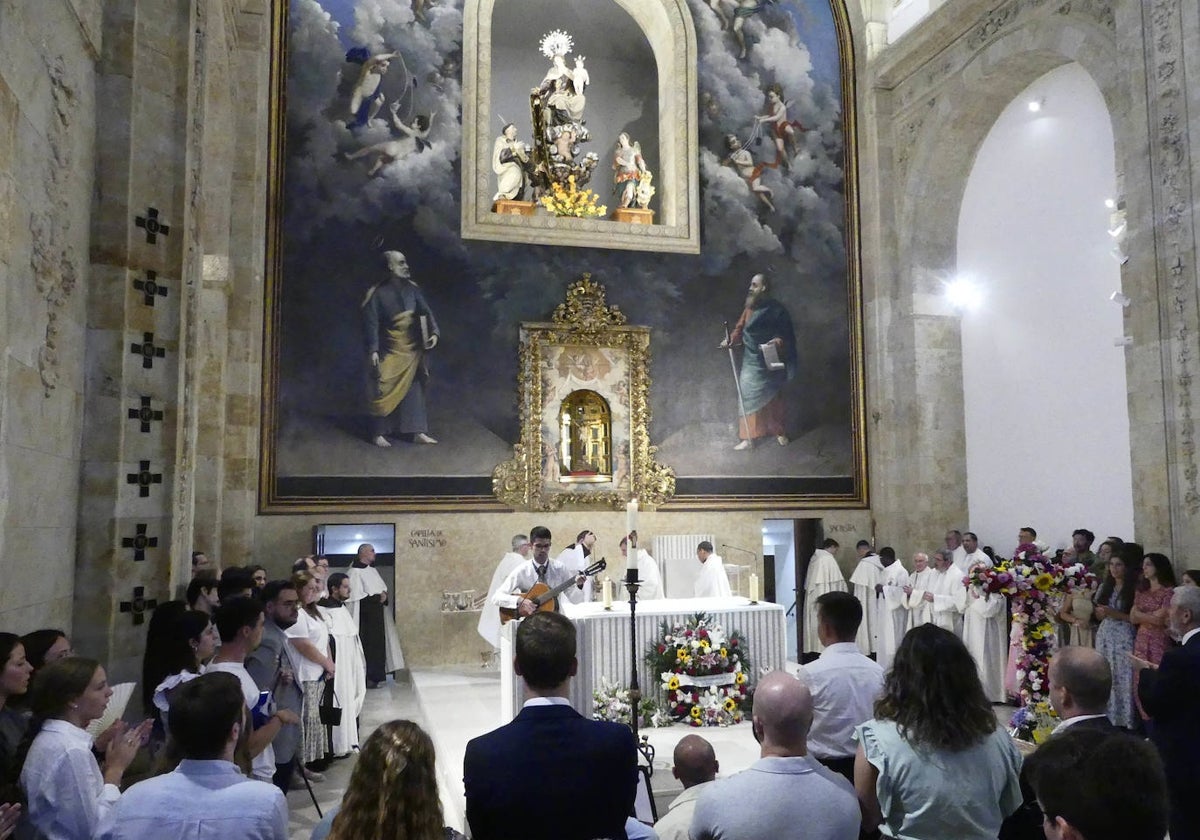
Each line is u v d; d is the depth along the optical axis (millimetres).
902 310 15102
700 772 3891
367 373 13258
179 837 2777
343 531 15328
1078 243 12320
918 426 14602
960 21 13688
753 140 15336
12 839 3447
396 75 13812
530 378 13883
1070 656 3465
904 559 14688
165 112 7160
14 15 4961
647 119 16703
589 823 2770
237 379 12438
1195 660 4469
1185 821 4457
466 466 13578
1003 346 13820
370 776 2541
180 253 7164
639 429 14250
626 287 14531
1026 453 13227
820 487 15039
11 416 5098
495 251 14016
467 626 13250
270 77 13172
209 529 10977
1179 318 9781
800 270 15312
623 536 14102
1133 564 8773
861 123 15836
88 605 6426
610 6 16062
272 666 5988
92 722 4406
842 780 2916
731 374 14812
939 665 3096
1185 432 9664
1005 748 3146
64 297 6055
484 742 2879
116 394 6617
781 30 15688
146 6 7023
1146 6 10266
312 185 13258
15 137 5027
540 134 14781
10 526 5117
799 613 15562
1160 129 10055
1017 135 13570
